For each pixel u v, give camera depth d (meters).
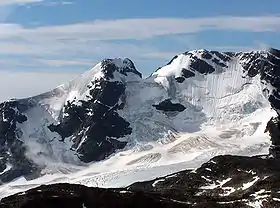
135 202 185.88
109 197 187.00
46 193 187.75
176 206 190.00
